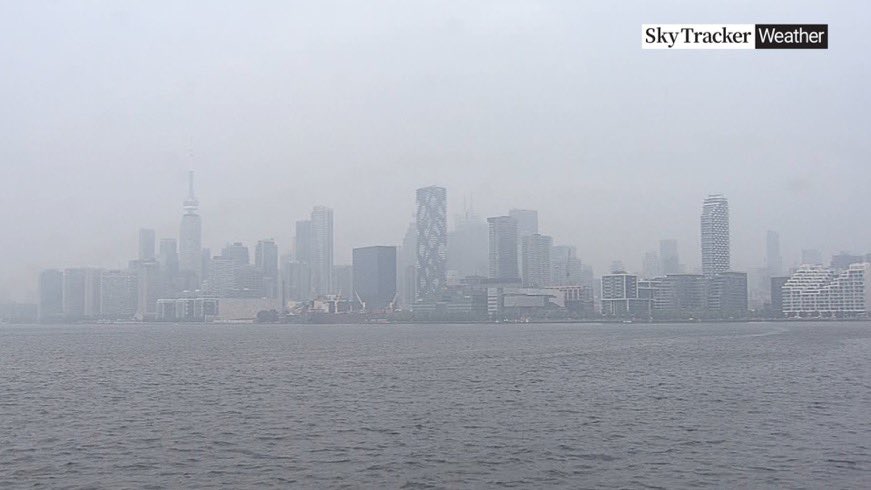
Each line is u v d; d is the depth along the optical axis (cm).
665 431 6538
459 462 5444
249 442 6175
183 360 15662
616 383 10350
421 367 13138
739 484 4800
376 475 5097
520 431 6594
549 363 13975
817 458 5444
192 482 4944
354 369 12762
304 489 4762
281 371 12500
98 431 6719
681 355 16088
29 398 9100
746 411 7644
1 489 4797
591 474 5084
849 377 10981
